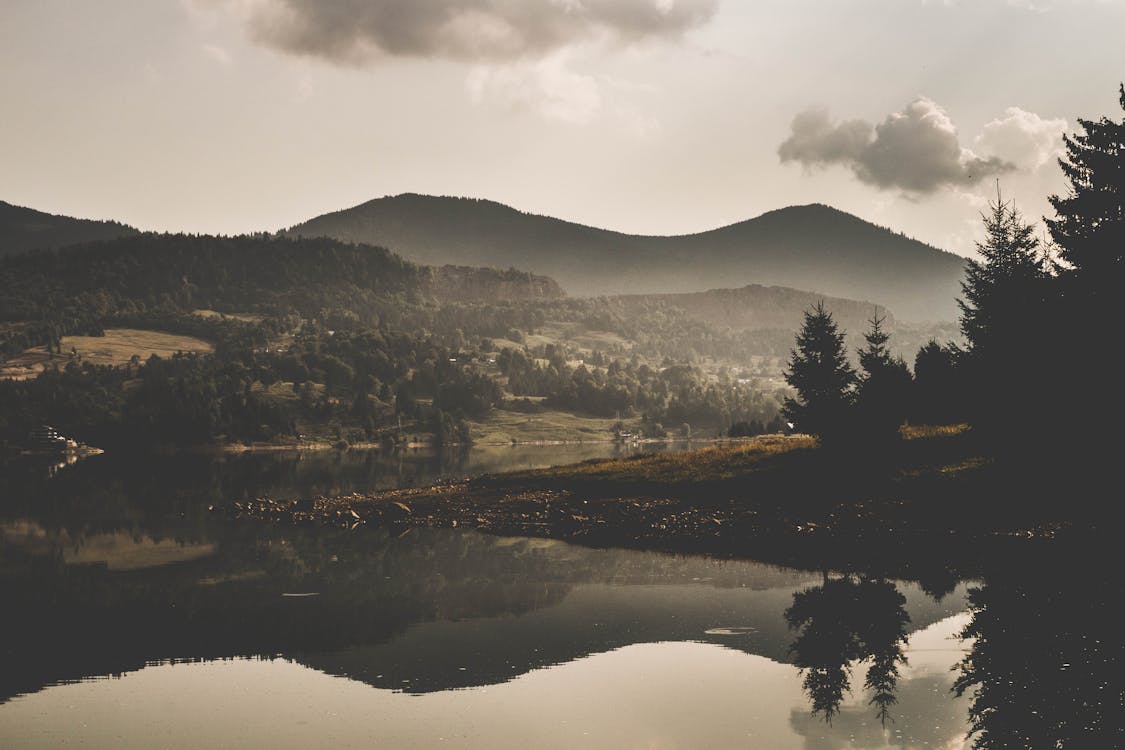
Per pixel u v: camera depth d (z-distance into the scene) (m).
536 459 192.50
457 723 20.20
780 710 20.66
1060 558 38.09
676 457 78.62
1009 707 20.23
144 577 39.34
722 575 38.25
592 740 19.00
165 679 23.80
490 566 41.50
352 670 24.50
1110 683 21.69
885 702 20.95
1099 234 52.94
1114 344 49.53
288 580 38.38
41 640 28.11
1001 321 58.72
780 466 65.38
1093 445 49.41
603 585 36.50
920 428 72.81
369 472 137.12
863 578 36.59
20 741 19.31
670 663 24.78
